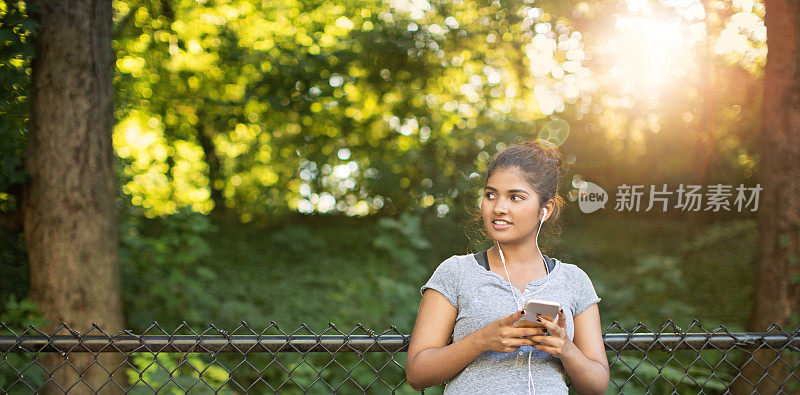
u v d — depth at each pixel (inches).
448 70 454.9
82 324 176.6
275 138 486.6
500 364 64.4
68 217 177.0
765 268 198.5
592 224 435.5
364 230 446.6
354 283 334.3
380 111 481.1
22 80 179.8
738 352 185.6
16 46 169.6
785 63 194.9
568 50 402.0
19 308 168.2
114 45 353.1
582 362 62.2
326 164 484.7
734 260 339.9
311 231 444.8
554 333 57.6
